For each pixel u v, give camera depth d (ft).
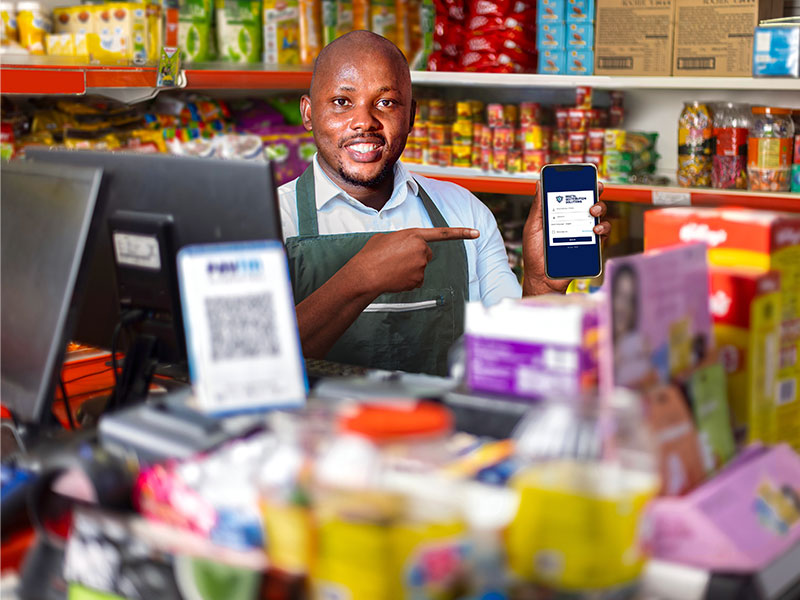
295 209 7.47
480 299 7.93
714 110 10.49
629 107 12.27
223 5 11.78
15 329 4.17
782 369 3.66
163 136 11.03
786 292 3.64
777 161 9.81
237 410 3.37
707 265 3.40
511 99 13.28
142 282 4.42
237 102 12.51
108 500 3.09
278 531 2.62
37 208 4.19
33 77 8.25
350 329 6.75
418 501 2.51
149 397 4.57
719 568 2.81
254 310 3.39
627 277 2.98
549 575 2.56
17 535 3.44
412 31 12.74
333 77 7.23
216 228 4.15
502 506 2.70
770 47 9.12
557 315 3.22
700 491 2.97
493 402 3.36
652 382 3.10
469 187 11.89
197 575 2.73
